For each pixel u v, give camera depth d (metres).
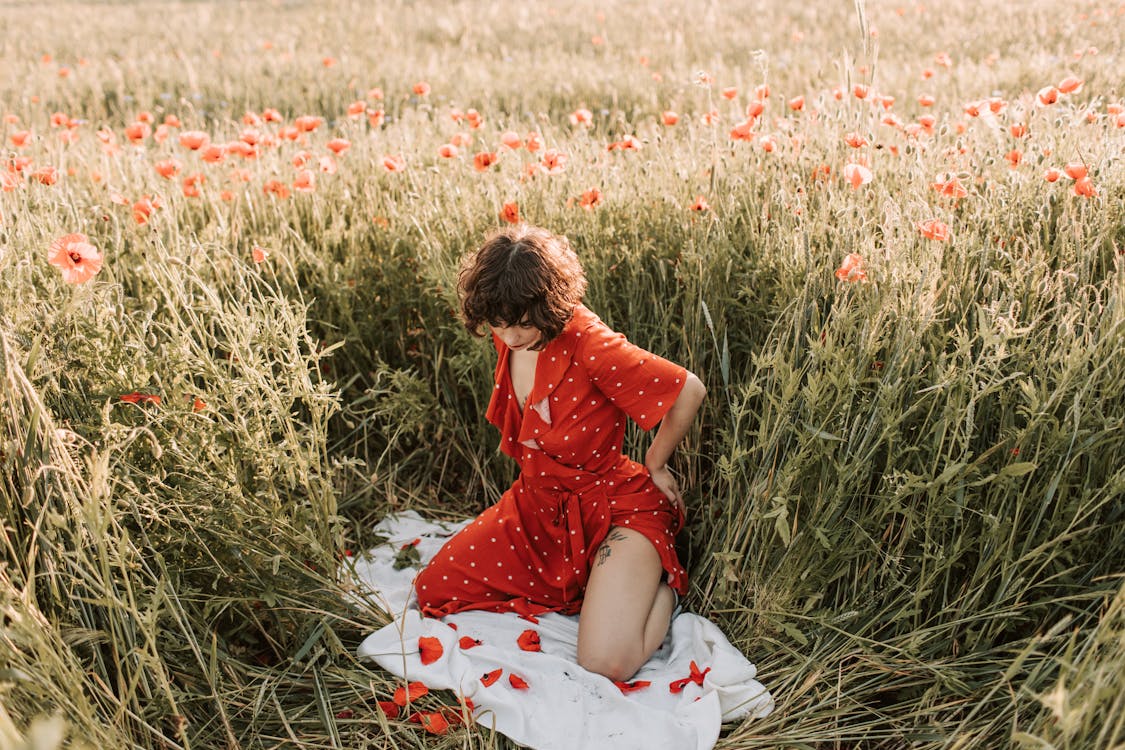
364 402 3.01
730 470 2.14
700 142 3.27
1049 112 2.95
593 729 1.95
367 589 2.39
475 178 3.18
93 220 2.94
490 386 2.71
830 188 2.51
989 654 1.96
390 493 2.83
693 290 2.54
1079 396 1.72
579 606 2.34
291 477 2.19
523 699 2.01
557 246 2.06
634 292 2.72
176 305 2.50
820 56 6.57
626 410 2.14
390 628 2.19
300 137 3.77
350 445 2.99
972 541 1.93
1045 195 2.41
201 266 2.56
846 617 2.00
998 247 2.23
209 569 2.08
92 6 14.19
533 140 3.08
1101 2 6.43
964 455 1.83
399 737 1.98
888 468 1.94
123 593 1.90
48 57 8.43
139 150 3.64
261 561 2.14
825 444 1.99
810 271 2.22
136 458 2.09
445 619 2.30
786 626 2.04
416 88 4.42
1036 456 1.80
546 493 2.31
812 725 1.97
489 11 10.79
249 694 2.06
